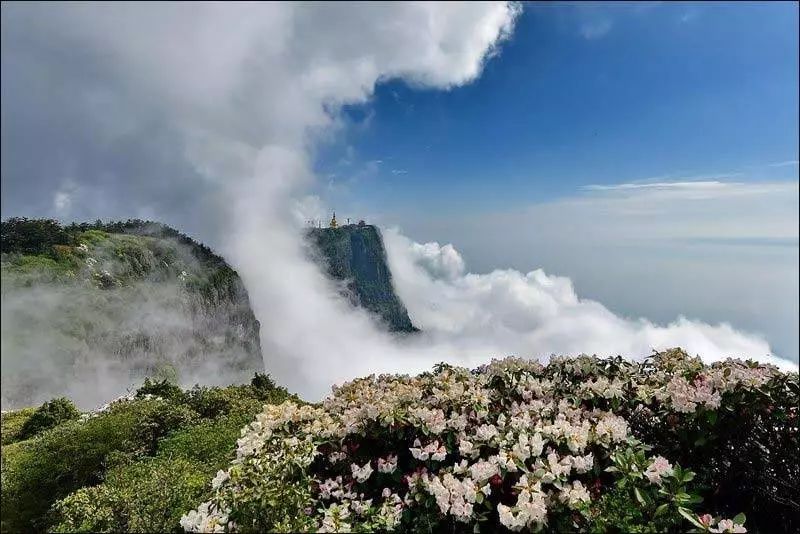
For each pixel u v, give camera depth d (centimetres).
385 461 441
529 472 370
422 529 379
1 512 588
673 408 438
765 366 489
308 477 416
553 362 590
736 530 311
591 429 417
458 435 443
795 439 418
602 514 345
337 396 561
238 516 367
